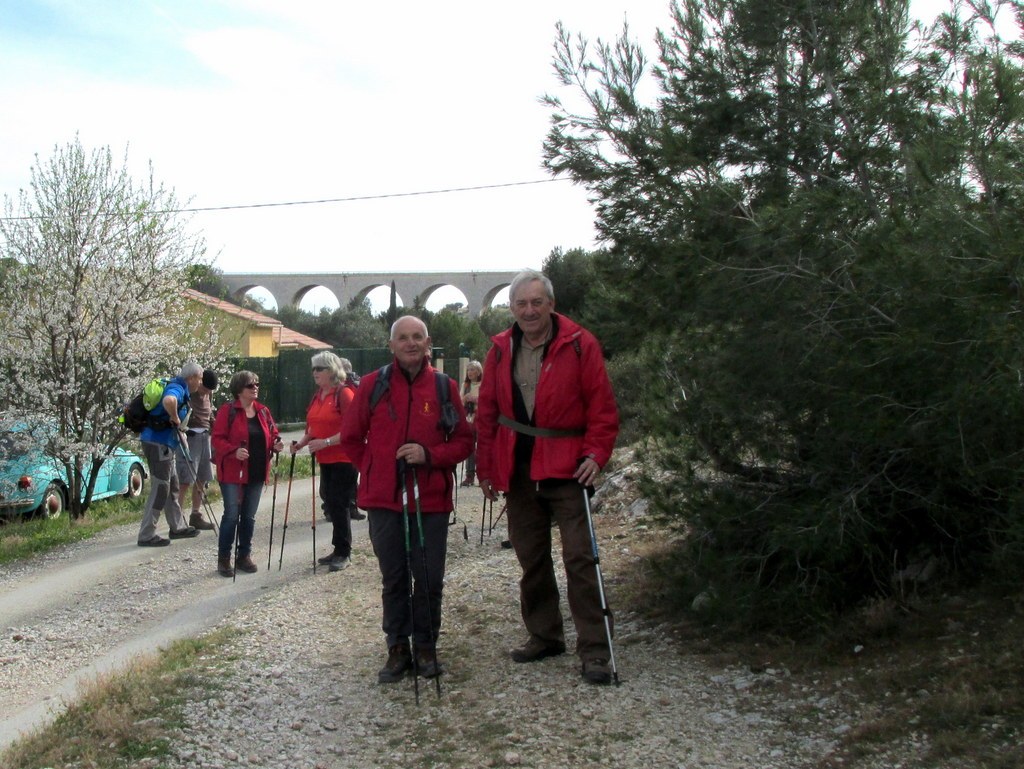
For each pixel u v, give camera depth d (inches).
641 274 250.2
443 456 208.8
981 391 155.6
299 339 1713.8
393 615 212.1
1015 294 160.9
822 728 164.4
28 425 496.1
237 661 235.9
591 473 195.0
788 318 189.5
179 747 181.2
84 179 522.0
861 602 203.9
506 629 242.7
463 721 185.8
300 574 339.9
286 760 176.2
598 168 257.0
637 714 180.1
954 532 204.1
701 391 215.0
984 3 211.6
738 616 204.2
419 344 210.8
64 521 475.8
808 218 191.5
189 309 604.4
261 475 353.7
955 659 172.6
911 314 170.1
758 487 213.2
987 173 180.7
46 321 507.2
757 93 232.1
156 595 328.5
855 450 192.4
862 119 222.7
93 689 217.0
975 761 141.5
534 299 198.8
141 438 414.9
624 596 255.8
